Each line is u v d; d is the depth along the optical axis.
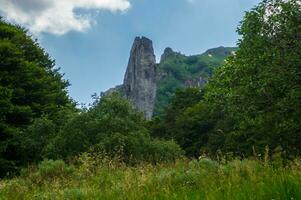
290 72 24.17
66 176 12.38
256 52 26.91
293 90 23.55
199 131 65.62
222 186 5.27
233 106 27.09
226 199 4.62
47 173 12.82
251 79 26.14
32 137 29.19
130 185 6.68
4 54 38.62
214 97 28.78
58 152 23.73
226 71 27.86
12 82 39.25
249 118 27.00
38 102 41.94
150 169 9.62
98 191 7.37
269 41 26.69
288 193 4.42
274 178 5.07
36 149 29.25
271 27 26.59
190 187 6.32
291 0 26.34
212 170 7.70
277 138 26.31
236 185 5.15
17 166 31.33
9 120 37.84
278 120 25.52
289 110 24.89
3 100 34.62
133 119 25.17
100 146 21.84
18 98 39.94
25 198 8.63
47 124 29.19
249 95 26.14
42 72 43.62
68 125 24.03
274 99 25.48
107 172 11.03
